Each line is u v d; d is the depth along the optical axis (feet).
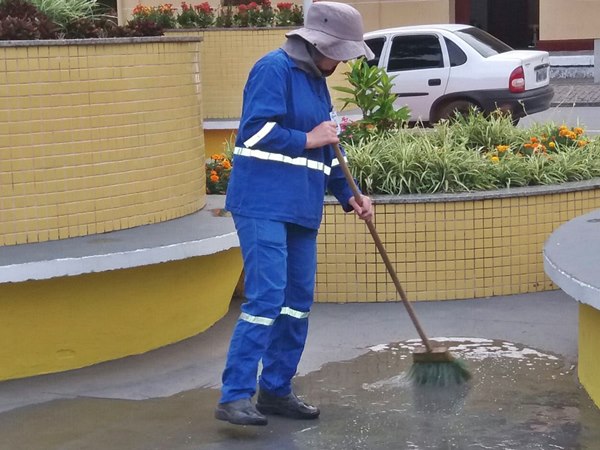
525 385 18.44
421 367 18.26
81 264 18.16
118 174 20.08
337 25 16.22
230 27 46.26
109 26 21.83
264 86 15.90
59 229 19.42
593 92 71.36
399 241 23.66
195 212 22.09
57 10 21.31
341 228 23.71
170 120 20.97
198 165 22.20
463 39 52.95
